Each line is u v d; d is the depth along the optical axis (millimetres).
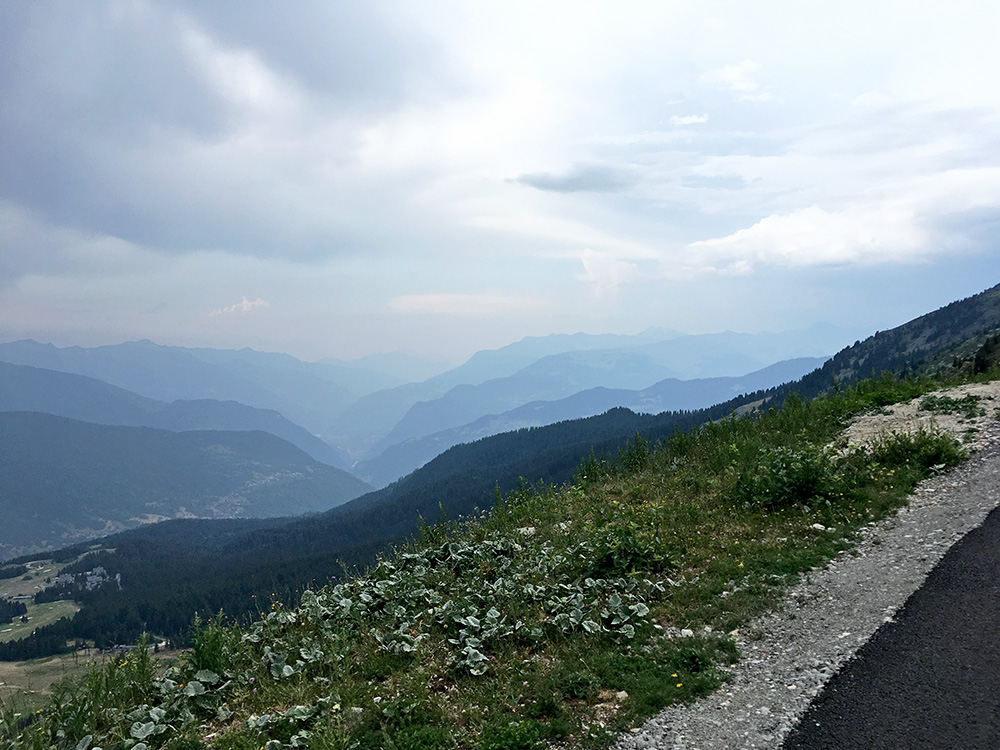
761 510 10875
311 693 6754
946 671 5516
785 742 4914
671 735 5238
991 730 4672
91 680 6617
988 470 10867
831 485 10852
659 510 11773
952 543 8219
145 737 5984
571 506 13906
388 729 5773
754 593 7820
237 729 6137
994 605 6531
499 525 13359
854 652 6074
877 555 8375
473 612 8242
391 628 8305
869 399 18250
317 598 9711
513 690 6281
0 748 5754
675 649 6688
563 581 9203
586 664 6598
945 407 15609
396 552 11859
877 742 4746
